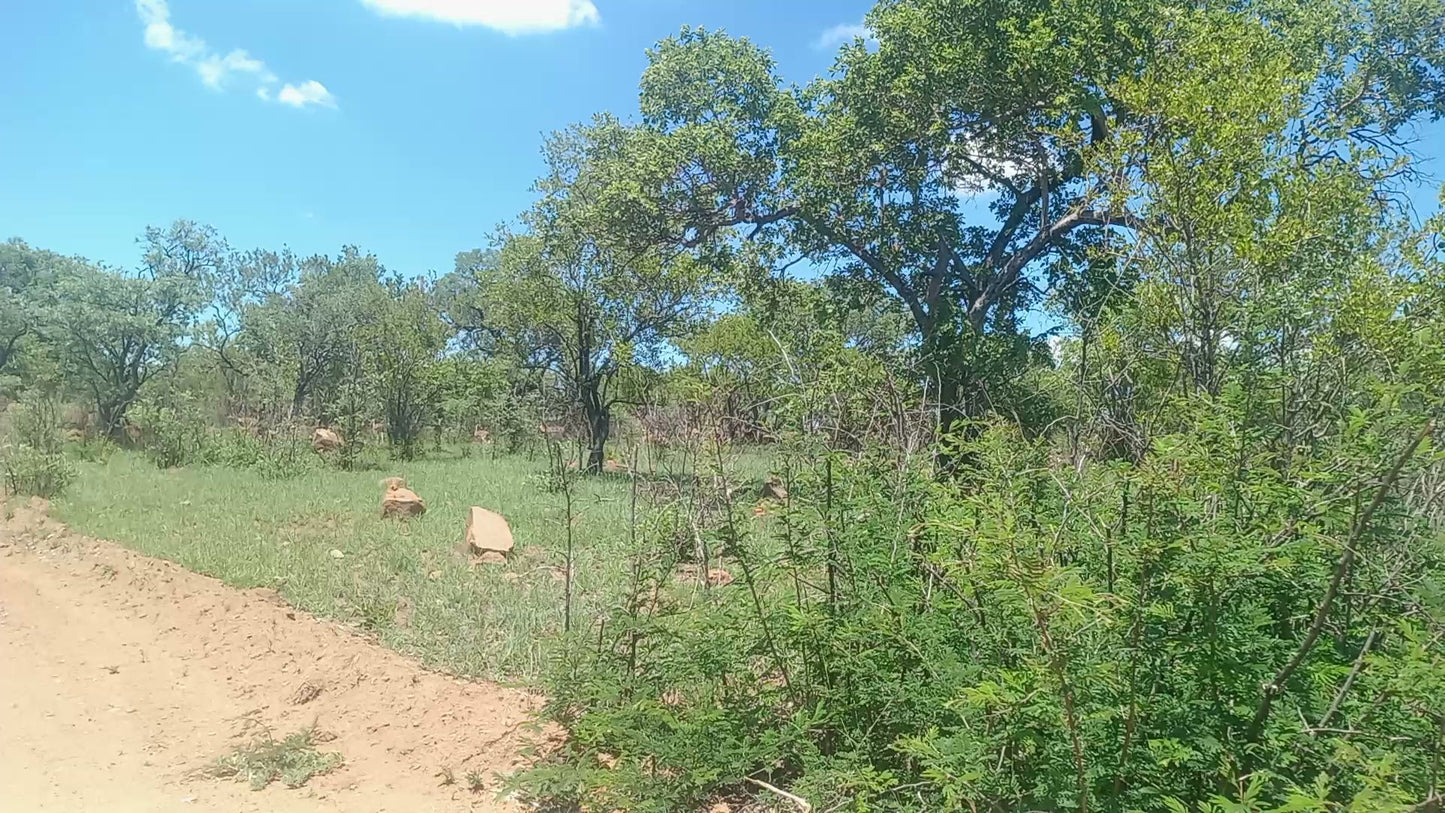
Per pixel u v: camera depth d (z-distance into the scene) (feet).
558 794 15.17
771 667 15.57
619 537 35.50
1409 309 14.79
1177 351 17.47
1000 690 10.30
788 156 50.72
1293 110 20.35
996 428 14.88
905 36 46.62
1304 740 9.94
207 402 102.27
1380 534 10.36
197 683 21.35
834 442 16.30
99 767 16.97
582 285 69.92
